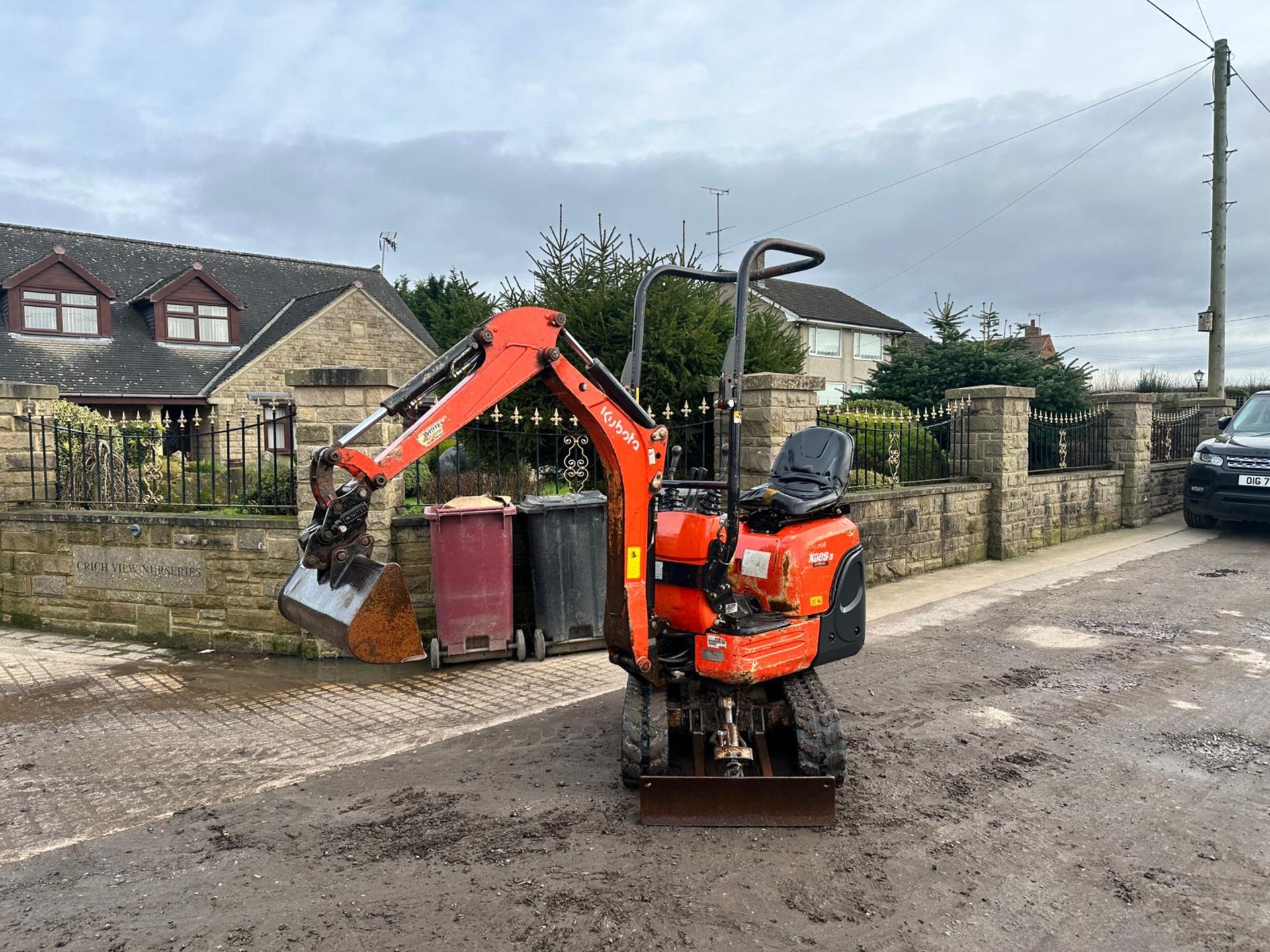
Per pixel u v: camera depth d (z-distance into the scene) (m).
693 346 9.75
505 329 3.78
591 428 4.07
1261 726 5.46
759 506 4.68
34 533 8.41
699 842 3.97
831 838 4.01
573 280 10.59
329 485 3.48
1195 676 6.46
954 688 6.25
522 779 4.71
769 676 4.27
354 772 4.87
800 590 4.49
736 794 4.11
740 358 4.18
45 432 8.89
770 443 8.69
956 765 4.86
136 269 24.94
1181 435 16.58
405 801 4.46
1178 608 8.59
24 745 5.39
